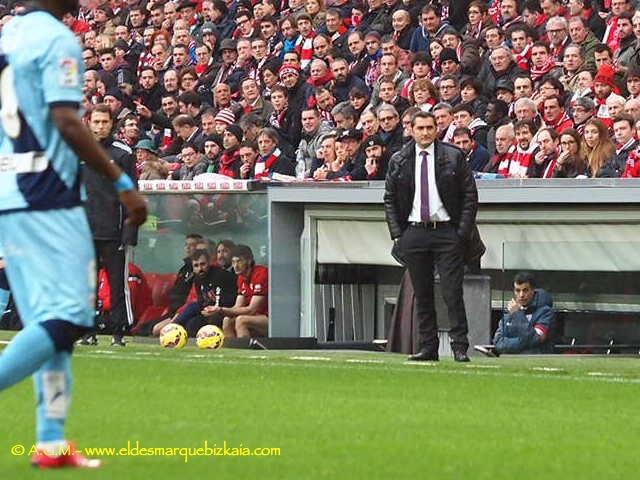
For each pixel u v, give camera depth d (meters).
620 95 48.03
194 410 25.27
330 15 61.19
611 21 52.81
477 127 49.06
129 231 41.53
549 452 21.00
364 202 44.94
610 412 25.91
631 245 40.81
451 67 53.50
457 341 37.34
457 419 24.53
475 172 47.19
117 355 37.88
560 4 55.84
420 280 37.44
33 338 18.27
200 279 46.66
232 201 46.50
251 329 46.28
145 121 64.69
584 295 41.25
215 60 66.81
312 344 45.03
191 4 71.94
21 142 18.62
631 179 40.47
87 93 68.44
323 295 46.41
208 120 58.47
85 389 28.72
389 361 36.94
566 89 50.44
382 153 49.12
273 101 57.44
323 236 46.38
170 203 47.16
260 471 18.91
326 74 57.34
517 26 53.34
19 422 23.30
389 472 18.95
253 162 53.69
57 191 18.59
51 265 18.56
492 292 42.16
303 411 25.27
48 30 18.45
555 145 45.41
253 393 28.17
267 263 46.22
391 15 60.69
